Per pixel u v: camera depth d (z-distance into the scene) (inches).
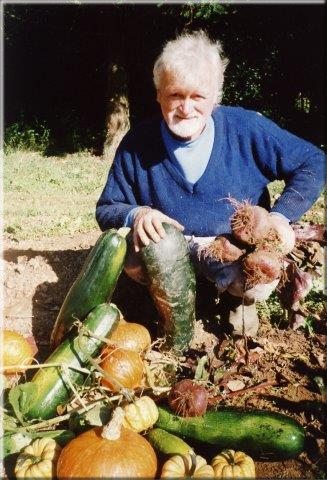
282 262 52.1
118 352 48.4
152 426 44.0
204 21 214.8
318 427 47.1
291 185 56.8
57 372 46.6
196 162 56.9
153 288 52.7
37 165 195.6
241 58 234.4
